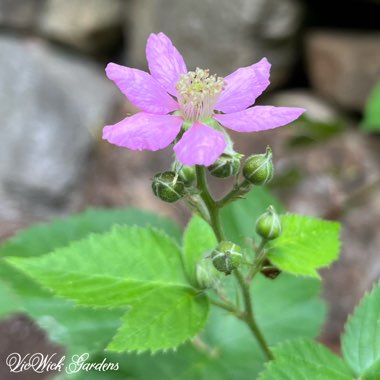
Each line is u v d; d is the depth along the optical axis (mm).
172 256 149
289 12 417
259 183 139
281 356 144
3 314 179
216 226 142
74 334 176
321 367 144
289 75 440
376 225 340
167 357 177
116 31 490
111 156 419
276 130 401
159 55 145
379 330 150
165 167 405
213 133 131
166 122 135
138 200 385
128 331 137
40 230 197
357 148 386
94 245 148
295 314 190
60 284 144
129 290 144
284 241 149
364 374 146
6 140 412
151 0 452
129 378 174
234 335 185
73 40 484
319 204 356
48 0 486
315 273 145
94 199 398
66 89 455
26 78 449
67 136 425
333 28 436
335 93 419
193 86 138
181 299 143
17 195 394
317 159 381
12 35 488
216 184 375
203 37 428
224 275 145
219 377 177
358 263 330
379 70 402
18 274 181
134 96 137
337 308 314
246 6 411
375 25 430
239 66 425
